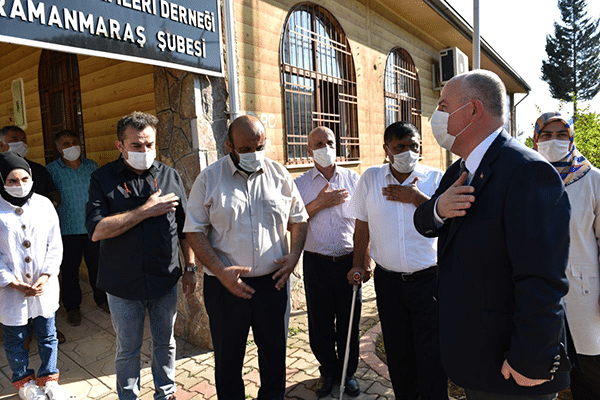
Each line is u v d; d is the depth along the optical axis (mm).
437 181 2463
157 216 2359
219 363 2250
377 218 2379
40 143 5582
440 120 1495
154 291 2340
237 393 2303
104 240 2309
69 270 3904
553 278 1185
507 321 1317
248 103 3865
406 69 7668
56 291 2766
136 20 2684
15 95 5887
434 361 2262
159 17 2836
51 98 5258
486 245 1330
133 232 2285
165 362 2502
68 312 3961
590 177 2068
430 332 2262
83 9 2395
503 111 1441
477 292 1364
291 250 2367
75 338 3668
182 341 3633
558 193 1229
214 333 2250
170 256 2424
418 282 2273
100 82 4355
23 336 2688
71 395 2814
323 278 2766
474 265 1364
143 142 2297
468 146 1495
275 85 4227
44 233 2686
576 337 2107
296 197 2443
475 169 1443
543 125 2162
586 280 2066
